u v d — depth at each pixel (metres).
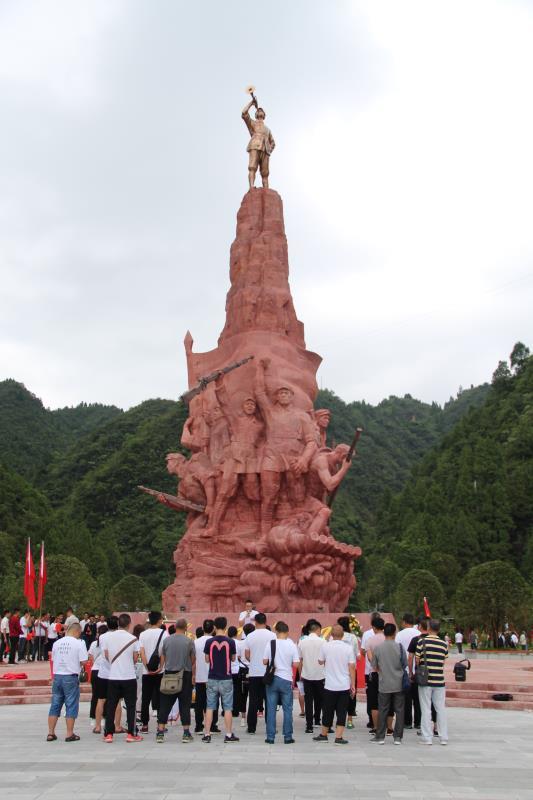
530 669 31.42
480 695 23.05
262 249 39.78
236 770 12.62
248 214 41.00
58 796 10.69
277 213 40.88
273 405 36.28
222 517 35.53
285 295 39.06
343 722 15.35
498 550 89.25
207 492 35.78
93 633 29.62
